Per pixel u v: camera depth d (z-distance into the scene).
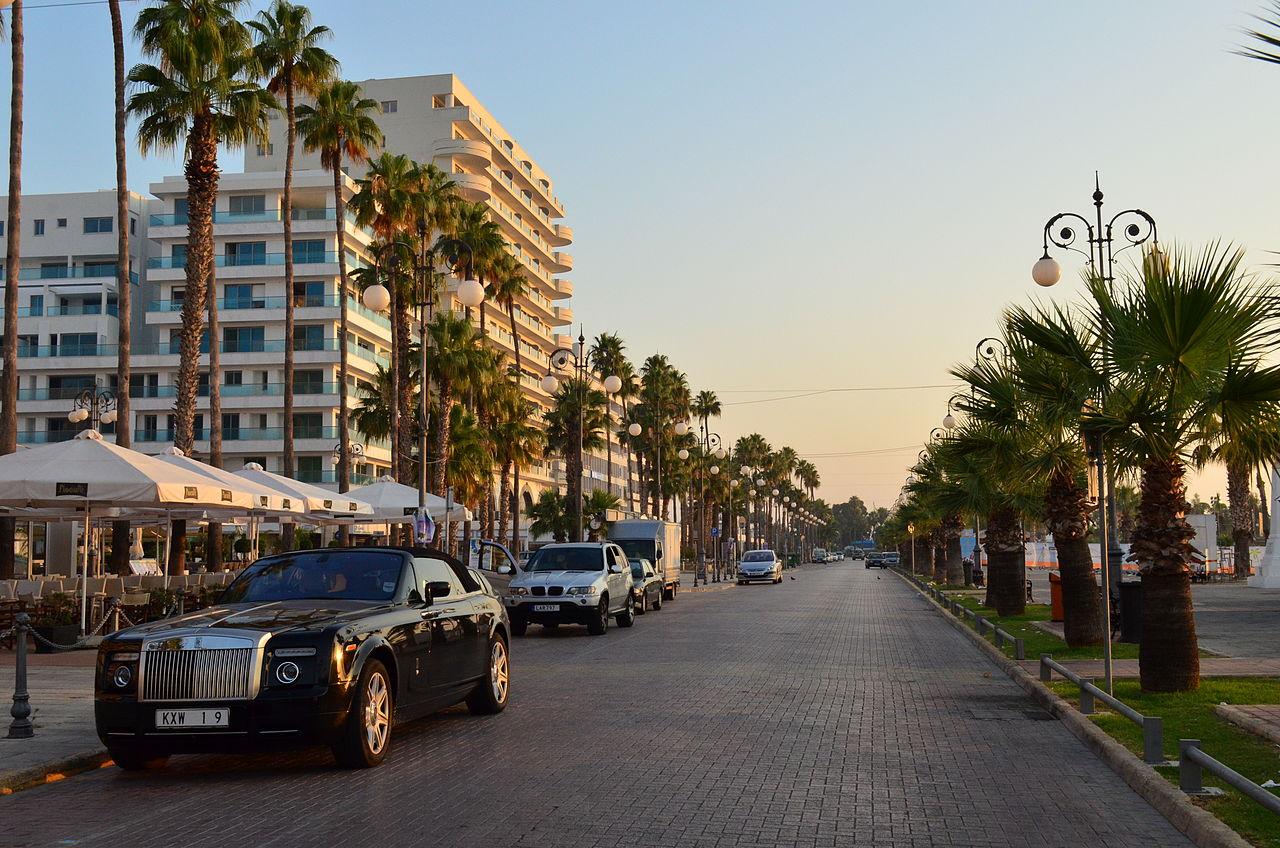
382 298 22.25
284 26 41.16
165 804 7.73
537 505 75.81
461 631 11.08
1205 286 11.34
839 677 15.50
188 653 8.45
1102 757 9.34
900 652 19.34
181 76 33.31
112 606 20.56
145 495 18.42
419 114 89.12
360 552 10.82
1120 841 6.68
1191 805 7.05
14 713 10.09
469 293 23.27
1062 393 13.65
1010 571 26.31
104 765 9.31
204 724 8.35
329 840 6.64
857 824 7.07
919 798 7.84
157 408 72.56
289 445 38.91
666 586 38.62
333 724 8.53
